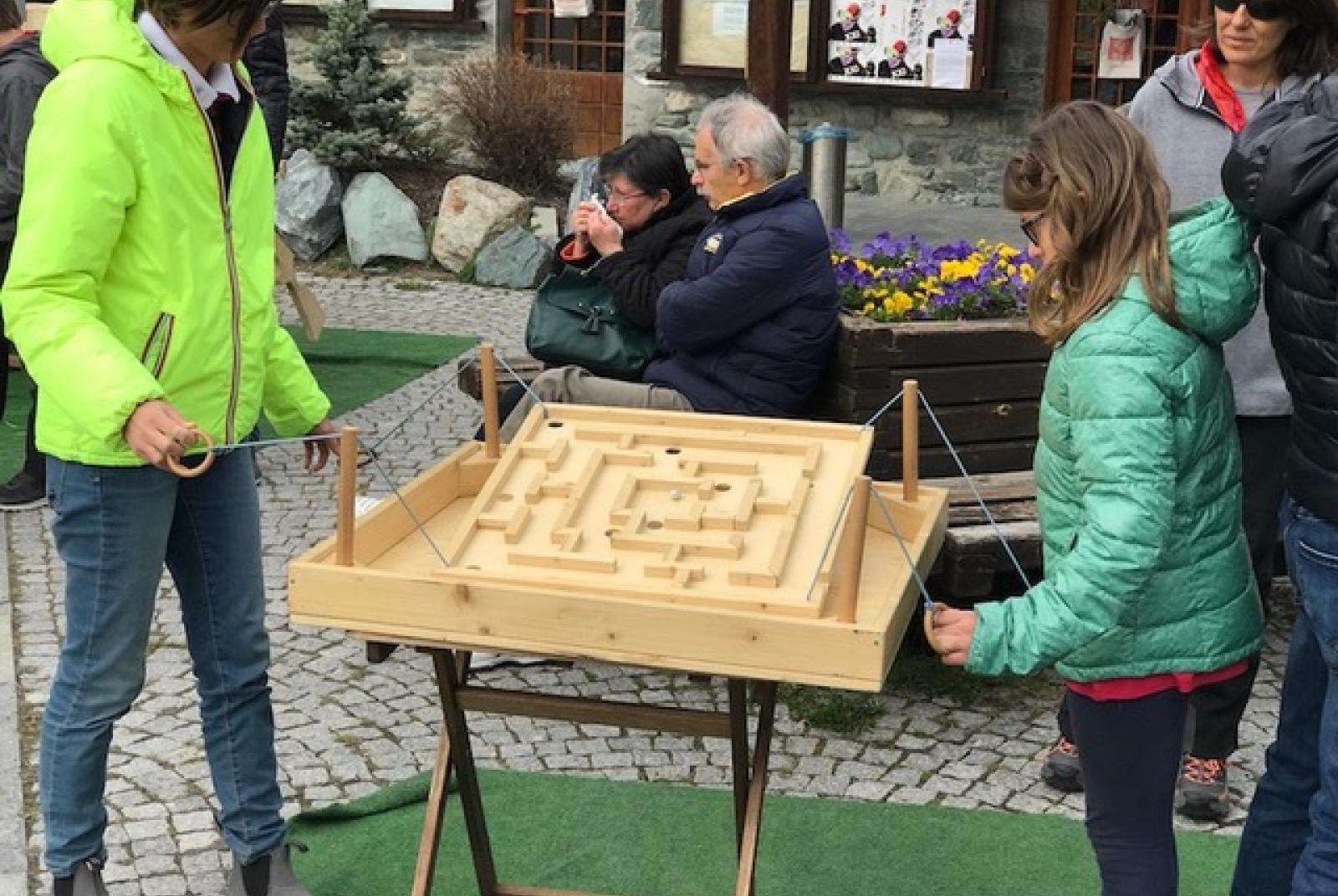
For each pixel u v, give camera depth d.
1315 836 2.58
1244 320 2.52
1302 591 2.55
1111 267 2.46
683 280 4.37
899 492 3.00
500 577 2.55
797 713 4.20
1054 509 2.57
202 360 2.87
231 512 3.05
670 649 2.46
